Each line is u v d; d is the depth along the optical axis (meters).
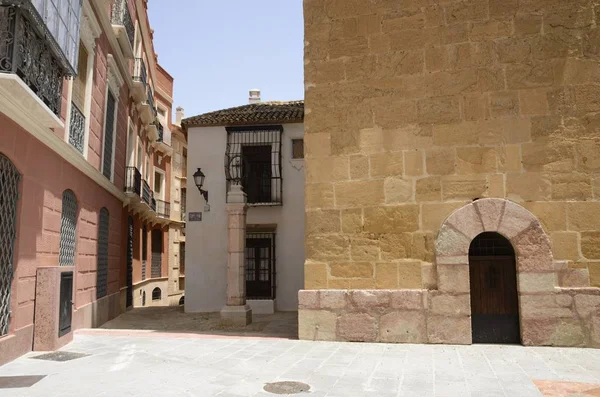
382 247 7.78
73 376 5.52
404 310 7.53
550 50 7.56
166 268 27.83
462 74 7.79
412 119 7.91
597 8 7.53
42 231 7.62
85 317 10.27
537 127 7.47
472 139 7.64
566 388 4.99
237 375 5.57
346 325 7.72
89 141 10.79
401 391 4.90
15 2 5.59
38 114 6.67
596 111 7.37
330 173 8.15
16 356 6.50
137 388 4.98
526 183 7.41
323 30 8.48
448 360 6.31
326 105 8.30
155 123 23.02
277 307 15.05
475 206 7.47
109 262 13.11
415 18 8.08
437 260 7.50
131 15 16.66
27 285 6.94
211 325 11.42
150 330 10.39
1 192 6.22
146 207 18.78
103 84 12.14
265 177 15.87
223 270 15.29
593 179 7.27
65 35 7.07
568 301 7.09
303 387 5.04
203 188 15.67
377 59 8.17
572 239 7.20
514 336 7.41
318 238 8.07
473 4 7.86
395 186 7.84
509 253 7.60
